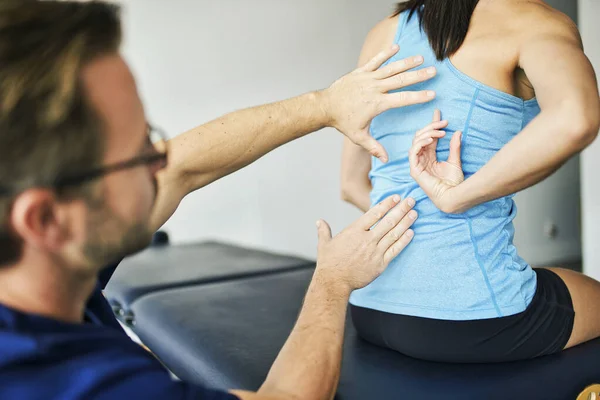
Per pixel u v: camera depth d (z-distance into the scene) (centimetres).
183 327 175
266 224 492
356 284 112
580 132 96
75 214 63
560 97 98
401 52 123
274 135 121
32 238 61
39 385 59
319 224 117
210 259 296
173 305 199
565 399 116
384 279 127
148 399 64
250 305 193
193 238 486
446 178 114
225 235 491
